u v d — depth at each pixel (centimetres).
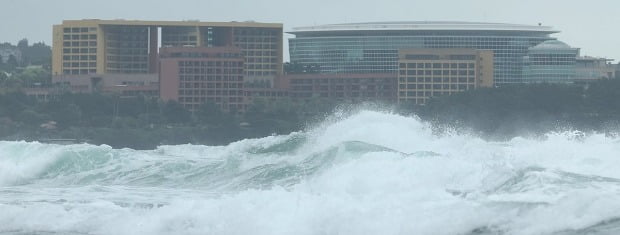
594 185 6147
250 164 8600
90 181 8600
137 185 8256
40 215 6325
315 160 8175
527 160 7200
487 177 6481
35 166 8931
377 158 7375
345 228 5688
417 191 6272
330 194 6219
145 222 6059
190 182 8294
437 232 5672
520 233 5609
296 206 5891
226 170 8550
